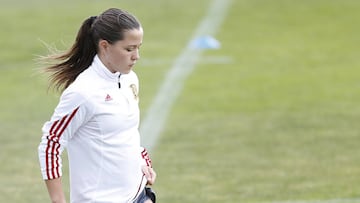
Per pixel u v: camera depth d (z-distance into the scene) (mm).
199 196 29156
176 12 75312
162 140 37344
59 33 67375
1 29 69438
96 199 16969
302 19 70625
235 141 36875
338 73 51125
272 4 77250
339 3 76125
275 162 33531
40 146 16547
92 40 16844
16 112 43406
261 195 29109
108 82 16797
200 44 60844
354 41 61531
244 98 45469
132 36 16438
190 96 46219
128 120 17031
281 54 57719
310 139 36812
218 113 42250
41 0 83562
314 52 58031
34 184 31281
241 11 74875
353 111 41750
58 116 16469
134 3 80375
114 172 16984
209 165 33344
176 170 32688
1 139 38094
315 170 32188
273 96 45688
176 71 53031
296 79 49875
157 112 42562
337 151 34781
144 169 17781
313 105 43312
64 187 30828
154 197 18016
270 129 38750
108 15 16609
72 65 17125
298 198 28609
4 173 32812
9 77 52594
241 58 56844
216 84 49156
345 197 28516
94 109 16578
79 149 16922
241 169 32656
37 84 50219
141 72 52750
